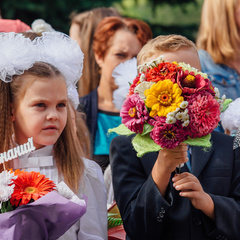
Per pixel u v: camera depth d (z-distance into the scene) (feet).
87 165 22.00
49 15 61.21
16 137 20.54
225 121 24.49
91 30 36.81
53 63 20.93
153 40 22.57
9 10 60.23
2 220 17.17
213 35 35.04
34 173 18.38
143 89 18.08
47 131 19.89
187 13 65.62
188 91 17.66
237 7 34.78
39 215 17.53
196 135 17.69
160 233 19.80
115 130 18.69
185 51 21.70
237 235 19.72
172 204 20.18
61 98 20.13
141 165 21.27
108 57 35.47
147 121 17.88
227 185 20.59
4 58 19.81
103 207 21.65
